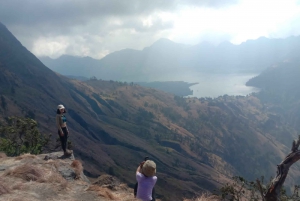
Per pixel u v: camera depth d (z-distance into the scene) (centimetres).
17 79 19075
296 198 1174
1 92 15425
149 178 570
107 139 17112
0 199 564
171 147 19325
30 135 2791
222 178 15550
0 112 11375
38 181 706
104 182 846
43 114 14950
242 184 1202
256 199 1148
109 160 12644
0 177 688
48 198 620
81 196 675
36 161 912
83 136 14512
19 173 727
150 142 19175
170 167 14938
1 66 19275
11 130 2714
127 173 11462
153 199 580
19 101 15025
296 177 15788
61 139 999
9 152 2659
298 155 800
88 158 11481
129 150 15762
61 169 859
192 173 14500
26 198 588
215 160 19412
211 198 819
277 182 805
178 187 10500
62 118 997
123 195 743
